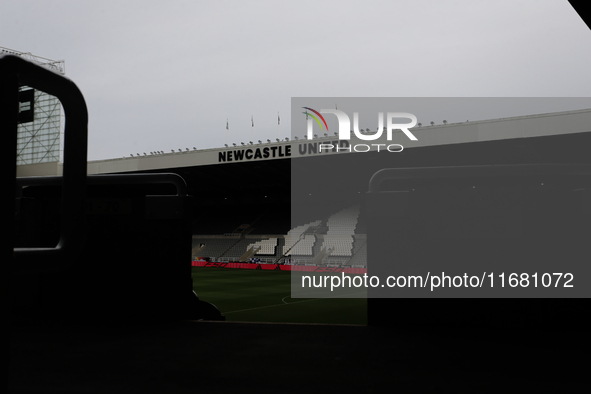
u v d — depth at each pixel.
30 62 0.98
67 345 3.61
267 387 2.60
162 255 4.80
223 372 2.89
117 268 4.85
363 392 2.51
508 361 3.11
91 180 4.58
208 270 34.25
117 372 2.88
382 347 3.50
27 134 51.75
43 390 2.54
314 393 2.50
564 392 2.50
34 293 4.95
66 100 1.11
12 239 0.89
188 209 4.77
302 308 14.75
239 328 4.29
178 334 4.00
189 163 36.75
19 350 3.45
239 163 36.91
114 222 4.88
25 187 5.28
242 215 50.88
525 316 4.05
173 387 2.60
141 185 5.78
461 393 2.48
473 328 4.12
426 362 3.09
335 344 3.61
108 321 4.68
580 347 3.47
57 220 4.93
